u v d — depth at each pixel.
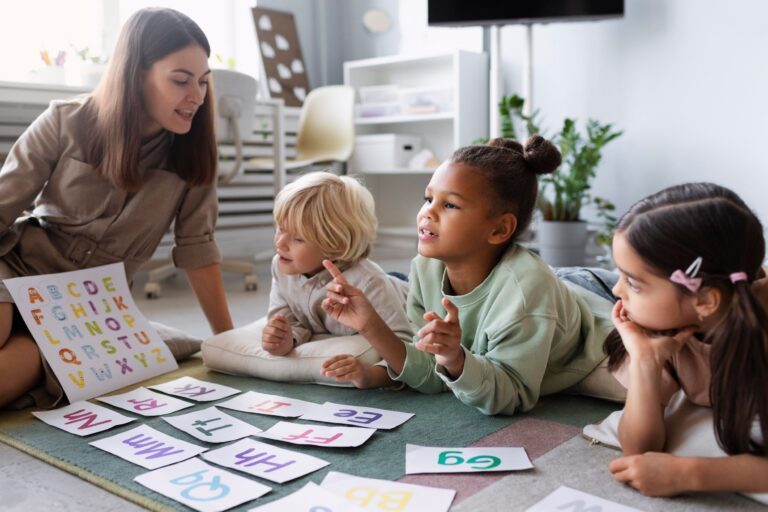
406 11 4.50
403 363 1.27
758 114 3.20
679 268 0.84
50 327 1.39
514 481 0.95
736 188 3.30
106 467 1.03
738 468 0.86
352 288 1.24
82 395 1.34
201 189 1.66
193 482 0.96
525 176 1.25
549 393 1.33
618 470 0.93
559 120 3.80
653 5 3.45
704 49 3.32
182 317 2.40
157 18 1.42
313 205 1.42
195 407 1.30
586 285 1.59
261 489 0.93
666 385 1.01
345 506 0.87
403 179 4.67
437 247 1.22
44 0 3.42
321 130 4.11
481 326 1.27
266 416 1.24
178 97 1.43
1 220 1.43
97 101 1.48
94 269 1.53
